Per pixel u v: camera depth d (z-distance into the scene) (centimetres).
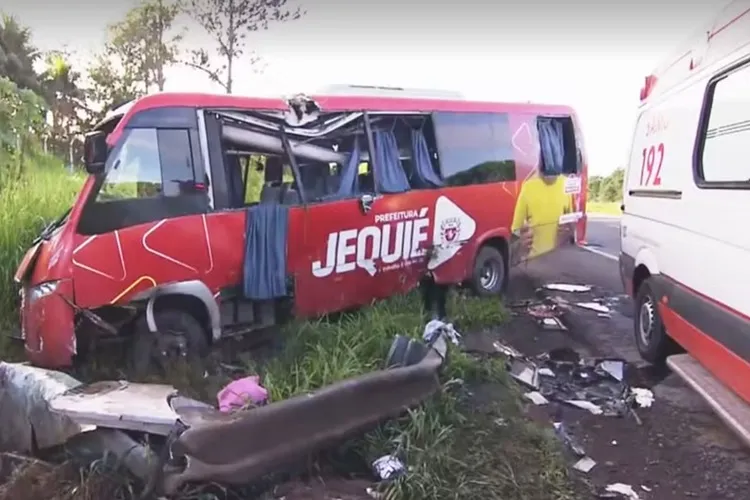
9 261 735
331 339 632
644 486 447
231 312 652
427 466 421
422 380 496
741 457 489
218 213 628
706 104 554
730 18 518
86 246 557
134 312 582
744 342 468
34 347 563
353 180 752
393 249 792
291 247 682
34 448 420
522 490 418
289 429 402
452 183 864
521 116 970
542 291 1047
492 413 519
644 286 712
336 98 755
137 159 590
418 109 833
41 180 1059
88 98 1706
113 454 383
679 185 603
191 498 362
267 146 682
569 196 1068
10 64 1516
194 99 628
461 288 909
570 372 671
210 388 554
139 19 1736
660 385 642
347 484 421
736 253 479
